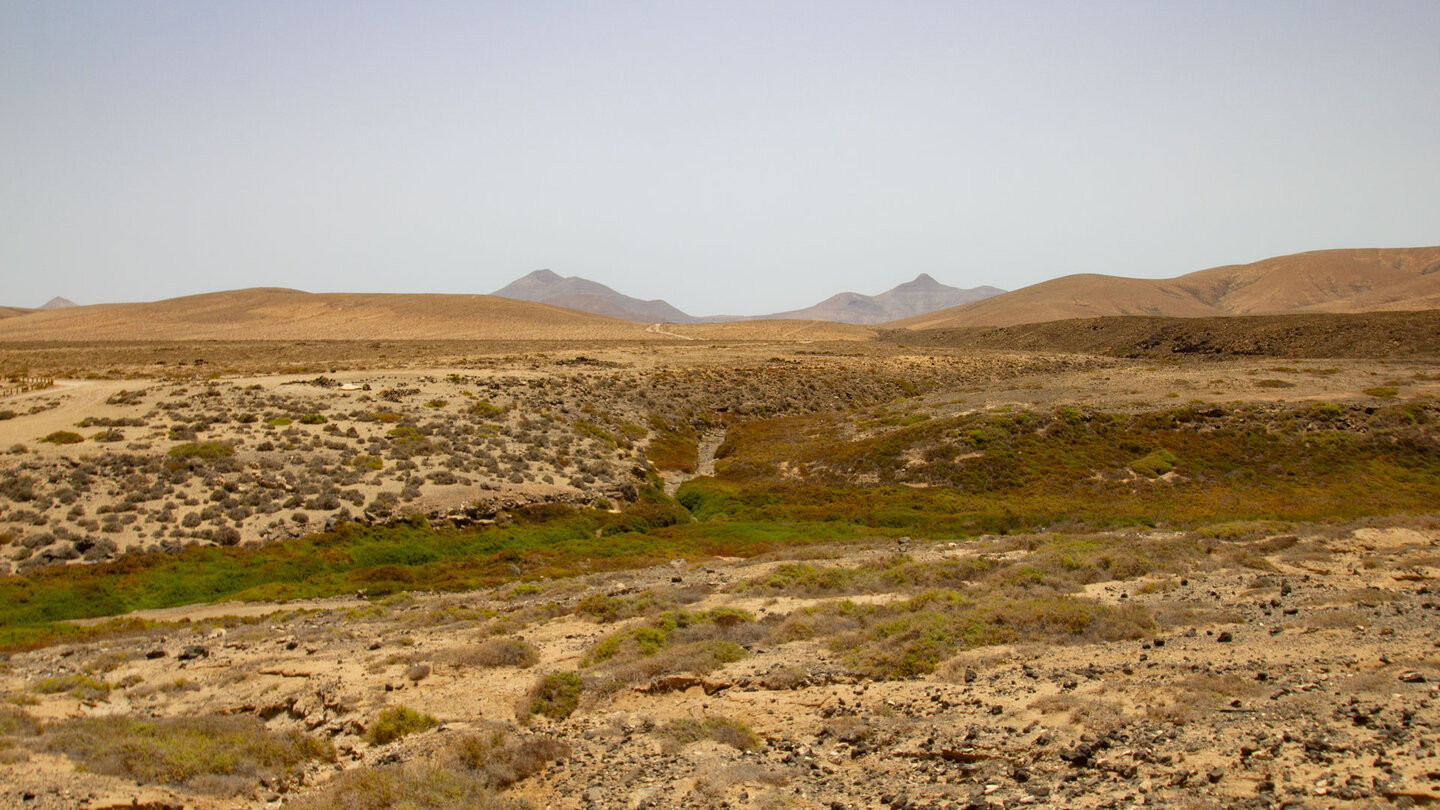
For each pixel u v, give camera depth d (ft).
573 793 41.32
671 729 48.34
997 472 165.68
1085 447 173.99
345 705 58.18
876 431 203.21
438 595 103.50
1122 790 33.86
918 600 71.82
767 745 45.88
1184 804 31.35
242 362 332.39
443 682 61.67
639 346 432.66
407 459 151.64
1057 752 38.91
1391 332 388.16
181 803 43.57
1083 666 51.70
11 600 97.91
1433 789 28.68
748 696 53.36
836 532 137.69
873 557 106.93
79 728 53.31
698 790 39.17
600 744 47.26
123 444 143.13
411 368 279.28
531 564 120.47
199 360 337.52
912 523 142.51
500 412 188.85
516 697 57.62
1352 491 149.28
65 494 121.60
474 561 122.11
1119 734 40.04
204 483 131.64
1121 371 278.26
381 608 95.71
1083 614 61.57
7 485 122.93
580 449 175.73
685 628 69.92
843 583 85.97
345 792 42.14
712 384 273.33
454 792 41.50
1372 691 41.47
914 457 175.83
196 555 112.47
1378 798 28.96
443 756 46.06
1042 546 106.11
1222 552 91.09
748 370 300.61
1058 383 255.70
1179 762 35.76
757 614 75.56
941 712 47.06
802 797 38.09
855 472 175.22
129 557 109.50
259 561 113.91
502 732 49.44
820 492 163.73
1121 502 150.00
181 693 65.26
